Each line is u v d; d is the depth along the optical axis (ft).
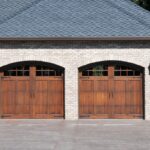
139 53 91.86
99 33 91.45
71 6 98.89
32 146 63.36
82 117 92.79
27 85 92.89
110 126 82.74
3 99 92.94
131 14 97.19
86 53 91.76
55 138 70.03
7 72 92.99
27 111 92.84
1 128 80.28
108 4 99.76
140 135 72.95
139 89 92.79
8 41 91.81
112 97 92.79
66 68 91.91
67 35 90.89
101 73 92.79
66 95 92.12
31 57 91.76
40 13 97.04
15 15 96.63
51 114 92.79
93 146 63.36
